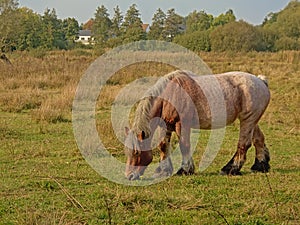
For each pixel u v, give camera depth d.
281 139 10.71
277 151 9.61
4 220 5.68
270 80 20.25
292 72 23.22
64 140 10.32
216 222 5.65
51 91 17.52
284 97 15.98
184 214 5.88
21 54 36.31
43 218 5.64
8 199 6.47
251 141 7.93
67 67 23.23
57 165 8.34
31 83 18.86
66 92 15.95
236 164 7.90
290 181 7.47
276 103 14.98
